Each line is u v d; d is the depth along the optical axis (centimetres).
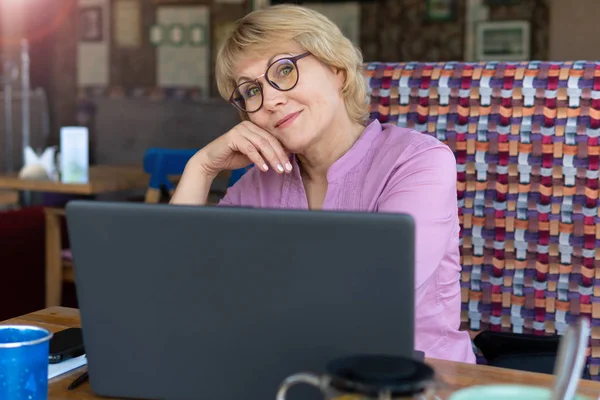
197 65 733
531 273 169
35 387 84
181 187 152
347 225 79
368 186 146
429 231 135
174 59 738
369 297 80
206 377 87
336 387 64
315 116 144
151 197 316
